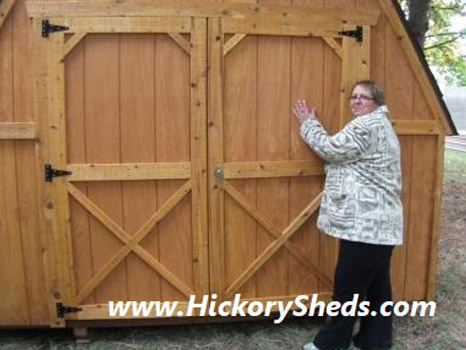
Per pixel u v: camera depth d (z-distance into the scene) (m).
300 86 3.27
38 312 3.38
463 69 9.95
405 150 3.62
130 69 3.12
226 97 3.19
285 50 3.23
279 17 3.16
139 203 3.24
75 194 3.19
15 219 3.27
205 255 3.31
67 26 3.03
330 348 3.16
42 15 3.01
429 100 3.59
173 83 3.14
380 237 2.90
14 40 3.09
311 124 3.14
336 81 3.32
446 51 8.92
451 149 14.16
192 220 3.27
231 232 3.33
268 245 3.39
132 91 3.14
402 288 3.77
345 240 2.98
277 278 3.46
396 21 3.43
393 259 3.71
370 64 3.43
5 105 3.13
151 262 3.29
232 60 3.17
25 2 3.02
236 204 3.31
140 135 3.17
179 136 3.19
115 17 3.04
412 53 3.50
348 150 2.90
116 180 3.19
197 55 3.10
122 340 3.44
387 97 3.52
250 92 3.21
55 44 3.04
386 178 2.94
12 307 3.37
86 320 3.37
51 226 3.21
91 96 3.12
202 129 3.17
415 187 3.68
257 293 3.45
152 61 3.12
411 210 3.69
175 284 3.33
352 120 3.10
